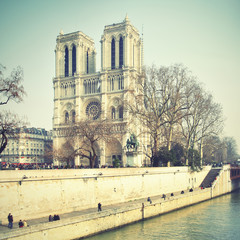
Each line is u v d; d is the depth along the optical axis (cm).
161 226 6050
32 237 4203
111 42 17050
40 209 5497
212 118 10806
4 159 17988
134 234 5462
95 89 17038
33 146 19062
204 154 13838
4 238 3872
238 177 12762
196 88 9462
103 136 9250
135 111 9244
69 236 4741
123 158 15138
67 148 11206
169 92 9000
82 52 17762
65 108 17538
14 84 6084
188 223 6359
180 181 9800
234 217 6931
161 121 9731
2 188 4962
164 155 9269
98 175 6650
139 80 9275
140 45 17550
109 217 5525
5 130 6338
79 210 6200
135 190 7750
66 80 17662
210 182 10825
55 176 5766
